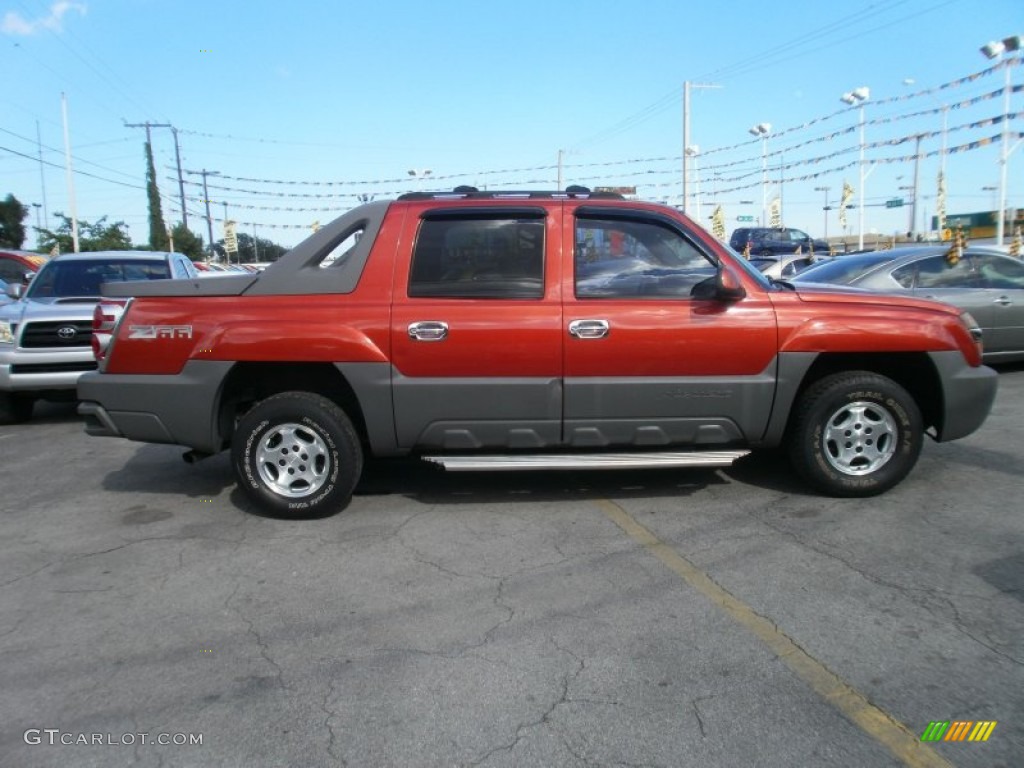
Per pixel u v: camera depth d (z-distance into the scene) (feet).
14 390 24.61
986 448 19.06
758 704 8.75
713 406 14.73
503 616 10.98
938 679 9.15
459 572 12.52
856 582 11.80
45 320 24.77
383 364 14.35
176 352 14.76
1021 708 8.58
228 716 8.74
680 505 15.53
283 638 10.48
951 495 15.64
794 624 10.55
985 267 28.96
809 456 15.31
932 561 12.49
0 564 13.32
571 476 17.67
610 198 15.24
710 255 14.93
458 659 9.84
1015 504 15.03
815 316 14.70
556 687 9.16
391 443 14.82
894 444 15.26
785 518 14.62
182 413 14.83
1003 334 28.22
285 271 14.83
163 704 9.00
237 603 11.59
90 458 20.89
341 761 7.95
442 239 14.70
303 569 12.79
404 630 10.64
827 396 15.02
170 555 13.53
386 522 14.92
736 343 14.55
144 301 15.07
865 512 14.82
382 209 14.94
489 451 15.26
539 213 14.74
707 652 9.87
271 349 14.39
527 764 7.82
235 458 14.97
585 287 14.57
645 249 14.87
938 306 15.52
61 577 12.69
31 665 9.91
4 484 18.42
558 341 14.30
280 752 8.10
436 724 8.51
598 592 11.68
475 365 14.38
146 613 11.32
